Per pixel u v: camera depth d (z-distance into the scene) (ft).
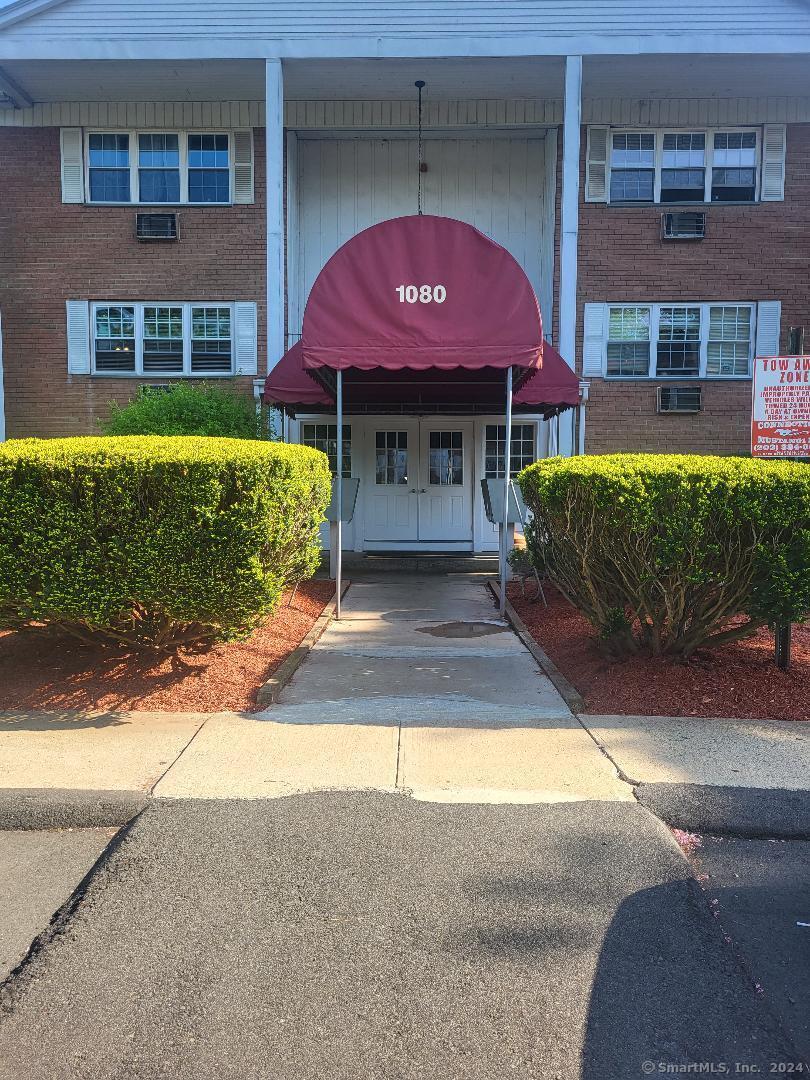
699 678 19.81
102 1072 7.68
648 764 15.20
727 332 45.27
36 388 45.39
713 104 44.19
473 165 47.01
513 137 46.65
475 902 10.61
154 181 45.16
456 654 23.94
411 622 28.89
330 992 8.84
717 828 12.95
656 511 18.30
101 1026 8.32
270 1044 8.05
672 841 12.27
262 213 44.96
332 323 28.07
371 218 47.29
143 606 18.71
